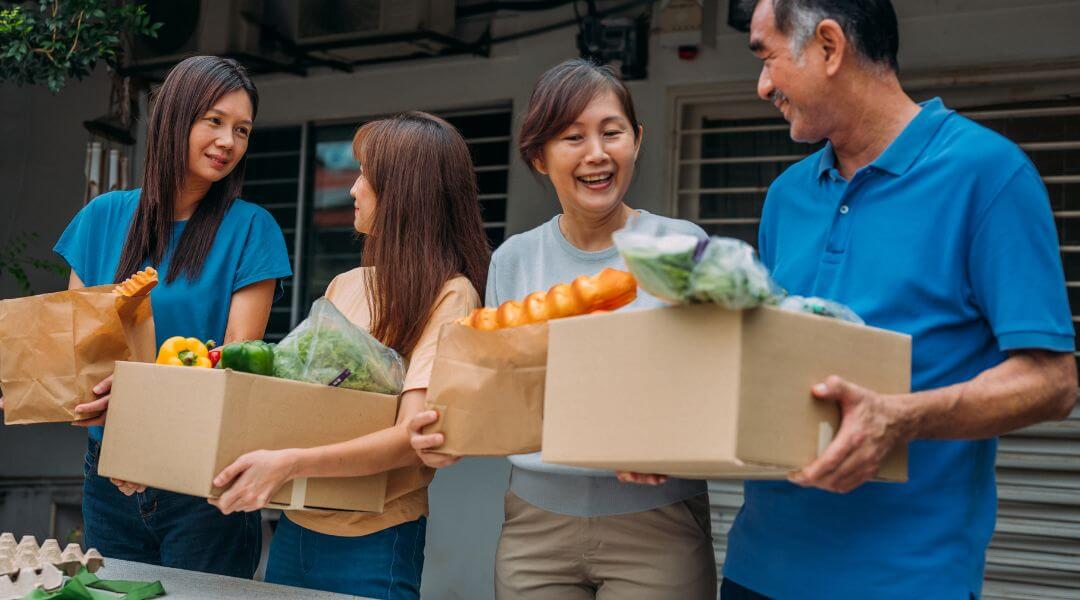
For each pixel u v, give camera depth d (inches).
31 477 219.6
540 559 86.7
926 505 68.1
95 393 86.6
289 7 189.0
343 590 89.6
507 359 74.3
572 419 64.9
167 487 78.7
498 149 185.6
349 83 195.5
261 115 202.2
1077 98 152.1
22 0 186.2
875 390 62.3
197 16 189.5
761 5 69.5
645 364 61.3
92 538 104.6
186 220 104.7
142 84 197.6
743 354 57.1
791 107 70.1
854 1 66.9
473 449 75.1
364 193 93.6
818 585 70.2
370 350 82.7
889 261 68.7
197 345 85.3
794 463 59.0
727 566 77.2
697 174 173.2
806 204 75.1
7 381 88.4
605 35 170.6
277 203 201.6
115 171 199.6
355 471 80.6
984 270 66.1
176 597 80.1
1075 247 150.6
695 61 169.9
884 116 69.7
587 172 84.0
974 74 154.9
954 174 67.1
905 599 67.5
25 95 220.1
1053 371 64.3
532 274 91.0
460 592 171.5
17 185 220.5
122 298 86.2
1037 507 146.6
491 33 184.5
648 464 61.7
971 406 62.0
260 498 76.8
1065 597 143.9
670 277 56.8
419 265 89.5
